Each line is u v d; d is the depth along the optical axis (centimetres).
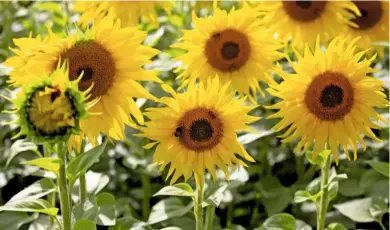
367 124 250
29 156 299
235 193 302
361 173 310
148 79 238
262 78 272
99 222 251
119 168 320
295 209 307
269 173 323
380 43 291
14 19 378
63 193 228
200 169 241
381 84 248
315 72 248
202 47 271
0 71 255
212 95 238
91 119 235
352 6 295
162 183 315
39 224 271
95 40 235
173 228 252
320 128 249
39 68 229
